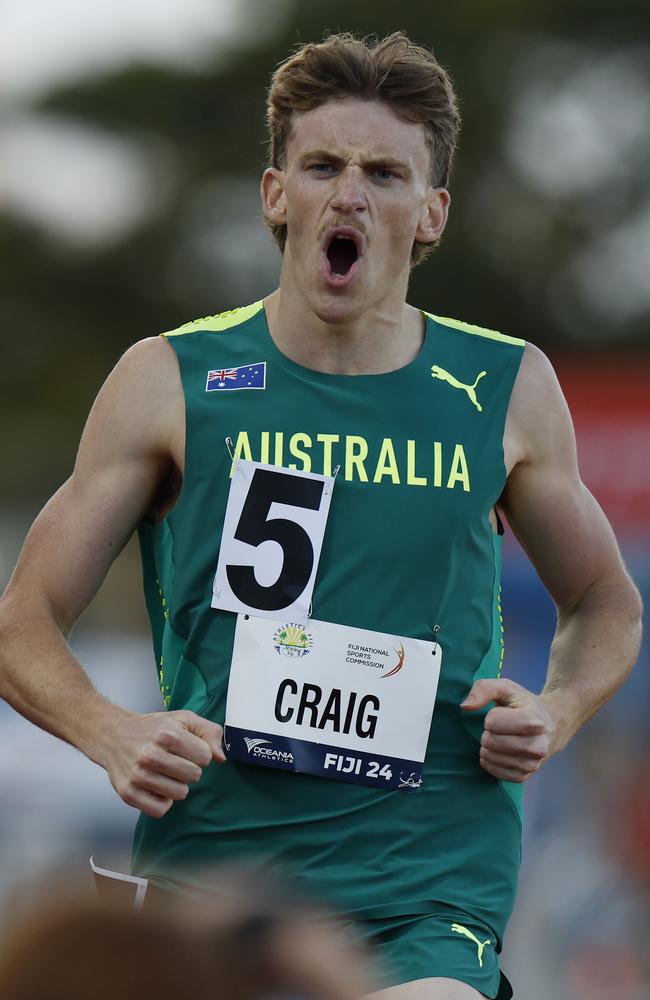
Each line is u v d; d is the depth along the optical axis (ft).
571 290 358.43
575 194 363.97
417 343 36.24
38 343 371.97
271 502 34.14
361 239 34.32
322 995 12.14
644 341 351.25
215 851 33.55
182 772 30.66
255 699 33.42
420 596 34.01
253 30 376.48
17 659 34.17
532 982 88.28
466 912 33.14
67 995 11.60
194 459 34.55
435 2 370.94
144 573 36.65
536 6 363.97
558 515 36.86
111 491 35.14
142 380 35.42
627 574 38.47
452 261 355.36
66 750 104.68
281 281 36.17
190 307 370.73
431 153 35.88
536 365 36.94
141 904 12.97
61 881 12.28
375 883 32.99
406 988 31.32
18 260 372.38
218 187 370.73
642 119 365.61
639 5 359.66
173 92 371.15
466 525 34.58
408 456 34.63
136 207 377.50
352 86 34.83
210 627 34.01
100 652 156.46
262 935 12.34
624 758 110.63
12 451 349.00
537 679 125.29
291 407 34.78
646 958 88.43
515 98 365.40
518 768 32.83
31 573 35.01
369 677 33.53
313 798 33.32
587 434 139.03
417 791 33.65
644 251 361.30
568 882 93.50
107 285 373.81
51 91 374.22
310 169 34.91
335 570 33.86
